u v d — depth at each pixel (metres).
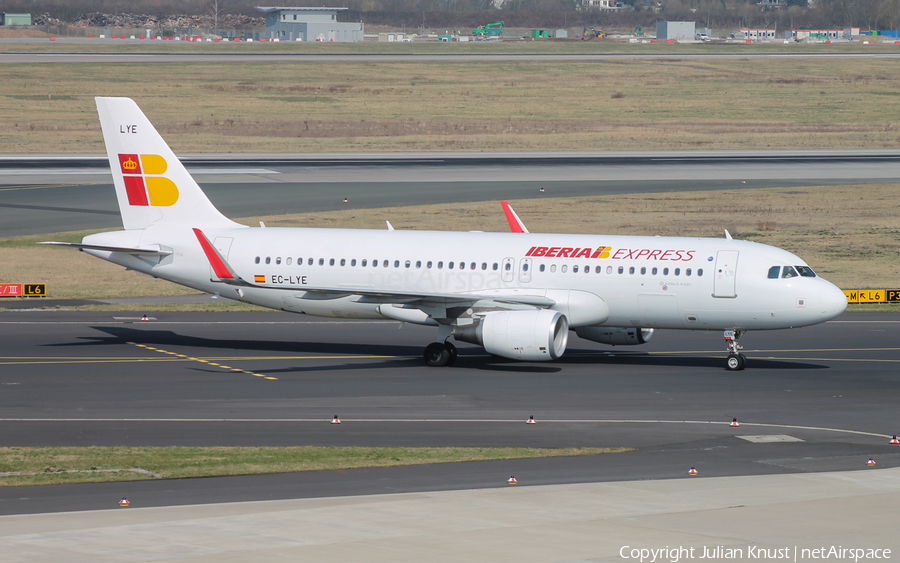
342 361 168.25
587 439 116.56
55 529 77.38
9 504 86.44
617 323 167.12
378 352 176.88
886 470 101.62
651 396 142.38
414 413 131.00
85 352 171.75
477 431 120.75
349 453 108.38
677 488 92.94
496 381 152.88
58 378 150.88
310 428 122.06
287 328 198.88
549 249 167.88
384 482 95.50
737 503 86.88
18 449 109.50
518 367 164.50
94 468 100.50
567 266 165.62
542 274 166.12
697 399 140.38
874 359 171.50
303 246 175.25
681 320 163.75
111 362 163.88
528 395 142.75
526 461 105.31
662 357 174.25
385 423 125.12
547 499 88.25
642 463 104.62
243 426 122.94
